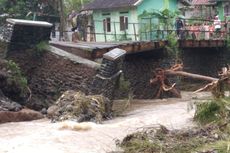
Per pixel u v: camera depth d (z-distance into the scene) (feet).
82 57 63.82
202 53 103.45
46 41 61.72
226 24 104.22
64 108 47.85
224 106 40.40
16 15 89.51
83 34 96.58
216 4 123.85
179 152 30.76
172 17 99.96
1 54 59.31
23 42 59.82
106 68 54.54
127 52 71.26
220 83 48.88
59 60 58.90
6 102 50.62
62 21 94.58
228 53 99.30
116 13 114.32
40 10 95.55
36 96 59.72
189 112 49.06
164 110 54.44
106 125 43.16
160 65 79.66
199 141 32.45
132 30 110.32
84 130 40.11
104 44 70.49
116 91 61.46
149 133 34.88
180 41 89.66
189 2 129.80
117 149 33.30
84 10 119.55
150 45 75.61
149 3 111.55
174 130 36.24
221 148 30.60
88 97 49.14
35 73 60.44
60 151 32.86
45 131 40.06
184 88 95.61
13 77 55.21
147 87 78.18
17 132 40.14
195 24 111.75
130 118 48.60
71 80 57.62
